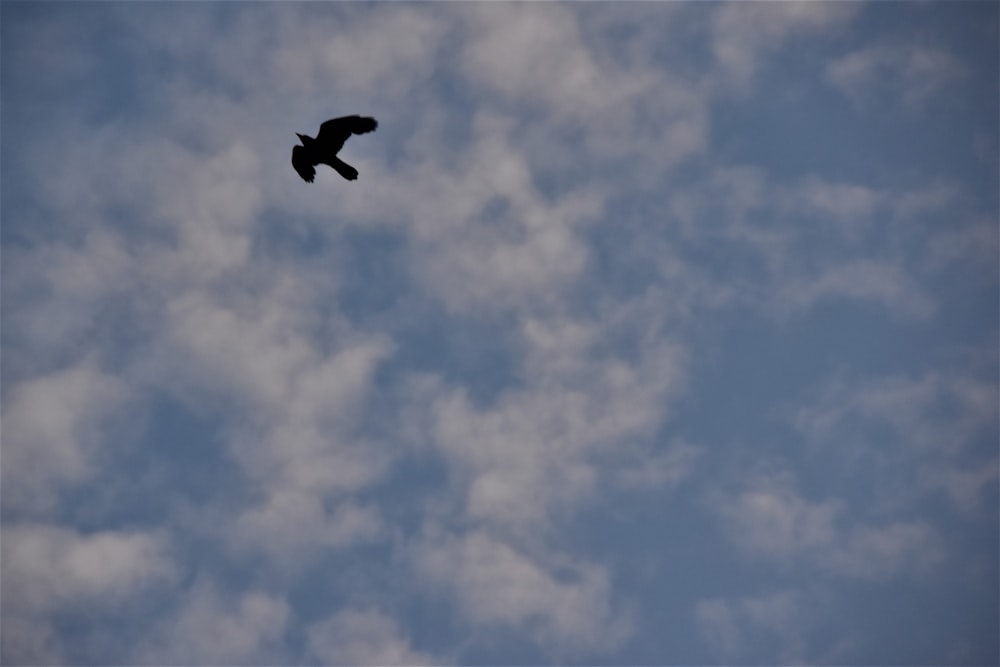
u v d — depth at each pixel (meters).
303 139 36.19
